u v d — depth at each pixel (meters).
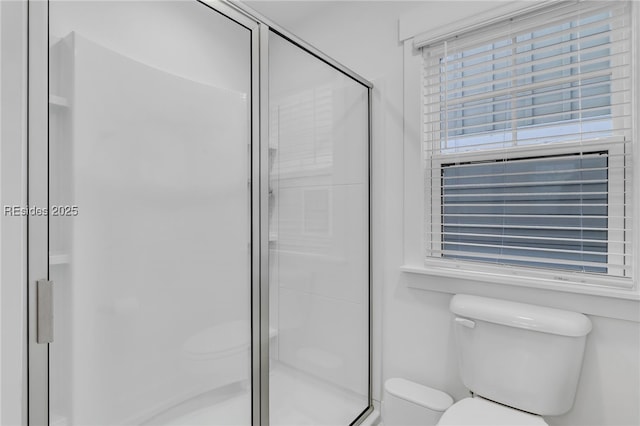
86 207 0.77
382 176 1.71
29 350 0.71
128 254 0.84
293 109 1.32
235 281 1.10
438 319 1.53
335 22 1.89
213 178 1.03
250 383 1.15
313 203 1.42
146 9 0.88
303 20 2.03
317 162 1.44
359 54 1.79
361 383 1.69
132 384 0.85
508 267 1.37
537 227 1.32
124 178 0.83
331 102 1.50
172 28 0.93
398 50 1.66
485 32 1.41
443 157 1.54
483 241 1.46
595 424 1.19
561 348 1.11
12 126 0.71
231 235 1.09
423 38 1.54
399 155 1.65
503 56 1.42
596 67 1.23
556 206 1.29
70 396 0.75
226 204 1.07
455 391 1.49
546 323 1.12
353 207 1.64
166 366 0.92
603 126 1.22
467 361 1.29
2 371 0.71
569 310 1.22
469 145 1.48
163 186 0.91
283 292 1.29
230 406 1.09
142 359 0.87
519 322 1.16
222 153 1.06
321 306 1.46
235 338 1.10
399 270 1.66
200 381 1.00
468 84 1.51
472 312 1.27
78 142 0.76
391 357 1.69
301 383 1.37
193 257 0.98
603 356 1.17
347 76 1.59
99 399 0.79
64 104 0.74
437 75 1.50
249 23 1.14
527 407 1.15
